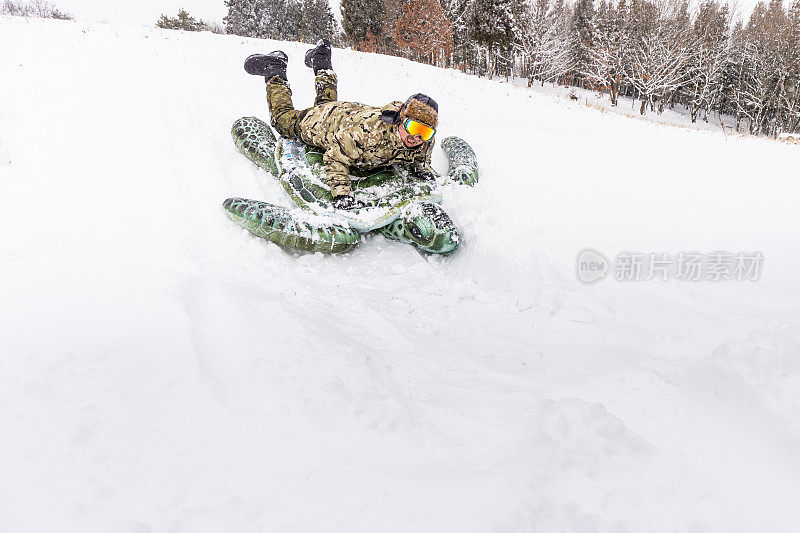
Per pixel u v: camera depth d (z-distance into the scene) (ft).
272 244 11.89
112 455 4.84
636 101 132.57
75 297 8.05
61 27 34.04
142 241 10.66
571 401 5.68
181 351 6.77
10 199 11.35
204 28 135.64
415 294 10.77
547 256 11.24
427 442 5.41
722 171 17.06
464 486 4.61
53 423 5.23
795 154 20.85
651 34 114.32
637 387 6.34
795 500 4.23
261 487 4.53
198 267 10.24
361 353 7.41
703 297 9.60
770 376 5.52
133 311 7.76
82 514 4.16
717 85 128.06
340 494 4.48
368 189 12.78
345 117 11.85
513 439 5.35
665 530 3.99
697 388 5.92
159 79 20.24
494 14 110.22
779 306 9.04
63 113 14.90
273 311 8.50
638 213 13.53
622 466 4.62
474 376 7.41
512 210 13.82
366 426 5.54
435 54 116.98
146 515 4.18
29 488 4.41
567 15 145.48
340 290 10.69
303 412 5.66
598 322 8.89
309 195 12.71
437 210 12.23
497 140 19.13
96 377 6.04
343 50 49.11
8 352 6.43
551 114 32.96
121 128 14.64
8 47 23.39
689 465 4.72
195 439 5.15
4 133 13.83
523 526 4.05
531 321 9.34
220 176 13.78
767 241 11.88
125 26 40.93
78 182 12.22
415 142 11.07
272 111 14.82
